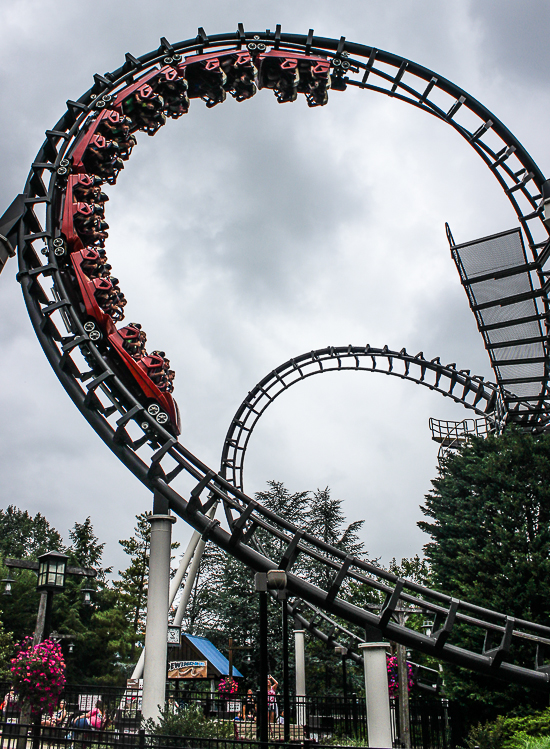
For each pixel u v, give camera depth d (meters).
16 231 17.73
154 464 15.86
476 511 24.86
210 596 60.75
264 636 12.98
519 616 21.12
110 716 17.11
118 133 18.92
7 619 51.38
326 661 48.41
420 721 22.62
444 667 22.33
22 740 11.87
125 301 17.66
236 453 36.84
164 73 19.72
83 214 17.48
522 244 22.45
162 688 14.16
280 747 10.59
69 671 52.94
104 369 16.31
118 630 56.00
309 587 15.57
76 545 72.00
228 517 29.78
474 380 35.75
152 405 16.64
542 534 22.28
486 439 26.80
